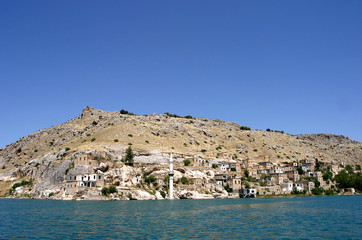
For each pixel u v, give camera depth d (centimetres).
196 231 6912
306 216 9394
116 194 17312
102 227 7412
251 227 7419
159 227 7419
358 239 6112
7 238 6228
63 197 17512
